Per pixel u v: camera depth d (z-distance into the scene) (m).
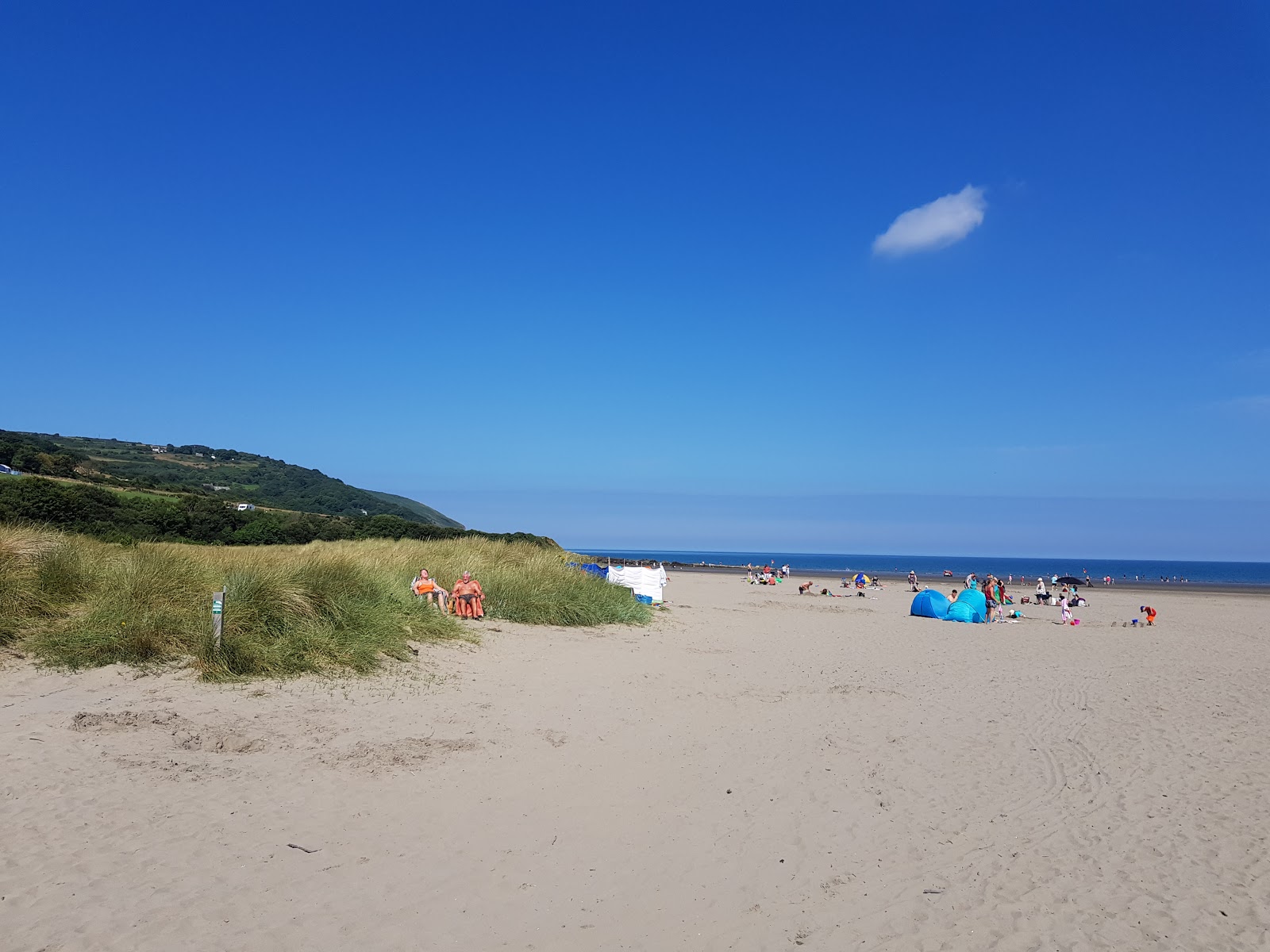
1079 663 17.06
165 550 13.05
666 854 5.94
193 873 4.96
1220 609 37.56
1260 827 6.96
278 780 6.71
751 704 11.23
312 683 9.88
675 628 20.28
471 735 8.55
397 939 4.45
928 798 7.48
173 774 6.57
